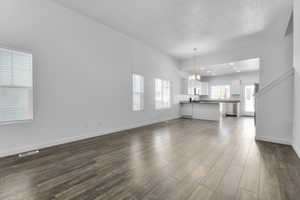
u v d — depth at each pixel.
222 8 2.87
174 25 3.60
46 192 1.40
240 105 8.21
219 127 4.72
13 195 1.36
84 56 3.24
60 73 2.85
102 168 1.91
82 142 3.04
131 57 4.45
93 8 2.96
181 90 7.37
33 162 2.07
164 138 3.39
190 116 7.02
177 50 5.50
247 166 1.97
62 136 2.91
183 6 2.83
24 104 2.34
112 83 3.88
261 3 2.68
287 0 2.58
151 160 2.16
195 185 1.53
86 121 3.31
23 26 2.38
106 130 3.75
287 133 2.93
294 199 1.30
